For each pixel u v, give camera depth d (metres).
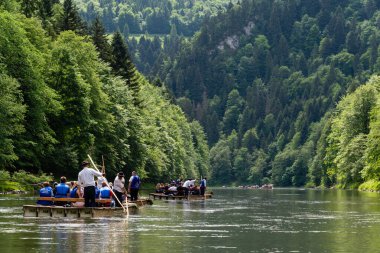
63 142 88.75
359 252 23.81
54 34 109.25
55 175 92.44
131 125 115.94
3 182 71.31
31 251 22.66
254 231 31.66
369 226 34.94
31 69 77.50
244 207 55.38
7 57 75.50
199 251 23.70
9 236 27.11
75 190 42.25
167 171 154.38
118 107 106.94
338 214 45.34
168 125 184.25
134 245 24.84
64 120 88.75
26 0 108.25
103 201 42.59
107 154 100.81
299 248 25.03
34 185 74.94
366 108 141.62
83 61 98.69
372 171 122.81
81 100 88.75
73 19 122.88
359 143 136.88
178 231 30.83
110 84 110.81
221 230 31.94
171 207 53.41
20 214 38.81
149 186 135.88
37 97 77.69
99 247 23.97
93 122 90.31
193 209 50.47
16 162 78.94
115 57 132.00
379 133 118.88
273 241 27.36
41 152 80.81
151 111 157.12
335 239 28.27
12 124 73.38
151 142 136.50
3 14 75.81
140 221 36.44
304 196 93.69
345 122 143.62
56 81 88.19
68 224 32.88
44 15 120.81
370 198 80.56
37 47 89.88
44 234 27.92
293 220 39.22
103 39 129.50
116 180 48.31
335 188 162.50
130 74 133.75
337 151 164.38
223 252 23.56
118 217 39.03
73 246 24.14
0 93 69.38
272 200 74.31
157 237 27.89
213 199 77.56
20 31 76.50
